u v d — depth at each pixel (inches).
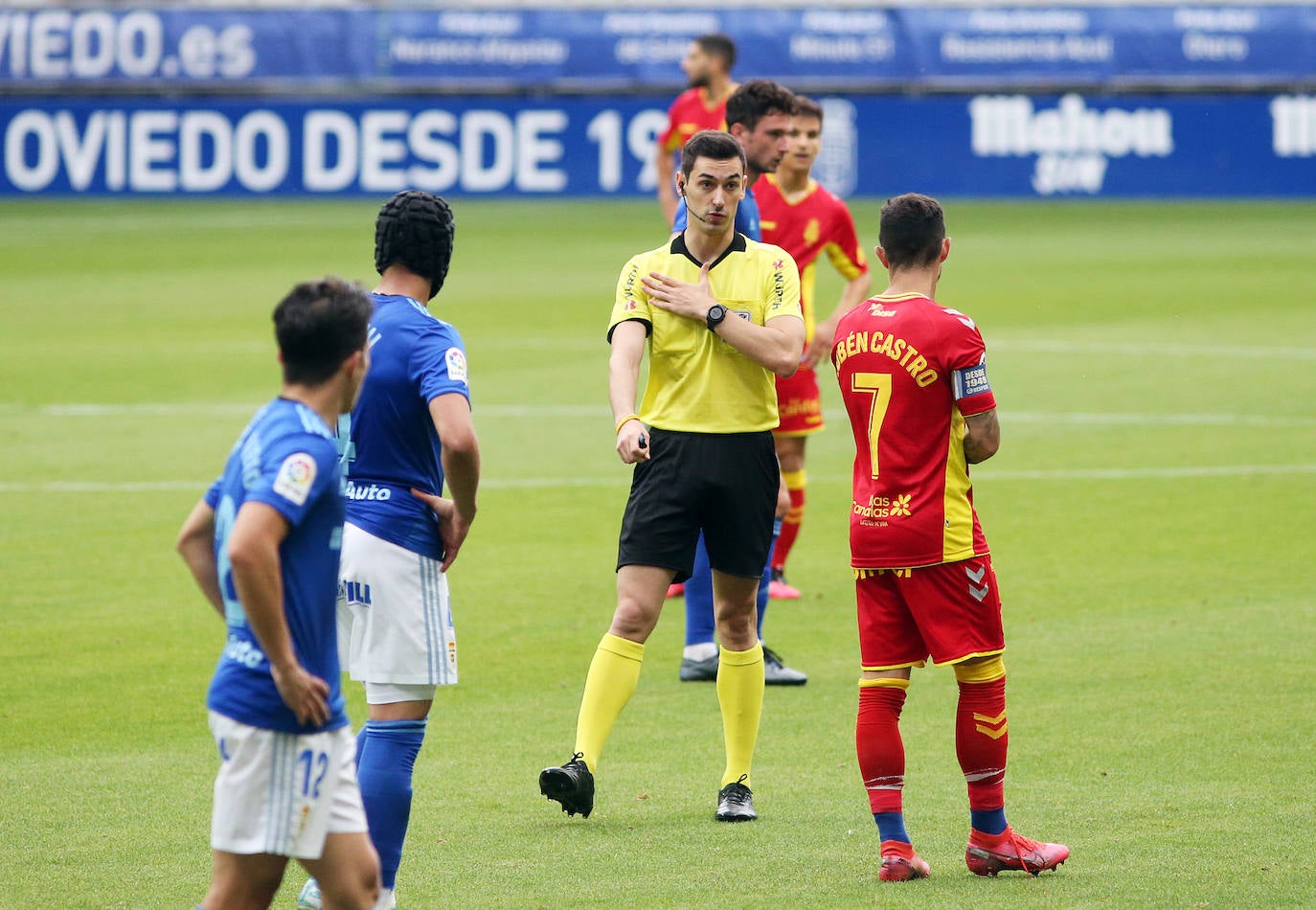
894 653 628.1
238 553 434.0
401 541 585.3
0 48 4345.5
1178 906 573.0
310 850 456.1
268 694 450.6
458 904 585.0
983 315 2454.5
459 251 3243.1
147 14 4330.7
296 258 3122.5
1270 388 1868.8
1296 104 3959.2
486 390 1894.7
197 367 2030.0
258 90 4340.6
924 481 613.6
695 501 699.4
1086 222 3651.6
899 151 4067.4
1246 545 1212.5
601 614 1049.5
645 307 716.0
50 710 844.6
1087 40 4146.2
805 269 1120.8
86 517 1289.4
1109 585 1104.2
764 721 839.7
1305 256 3053.6
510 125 4148.6
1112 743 782.5
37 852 639.8
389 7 4328.3
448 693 887.7
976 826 614.2
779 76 4242.1
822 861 631.8
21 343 2209.6
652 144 4124.0
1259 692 866.1
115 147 4202.8
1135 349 2149.4
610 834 668.1
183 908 578.9
